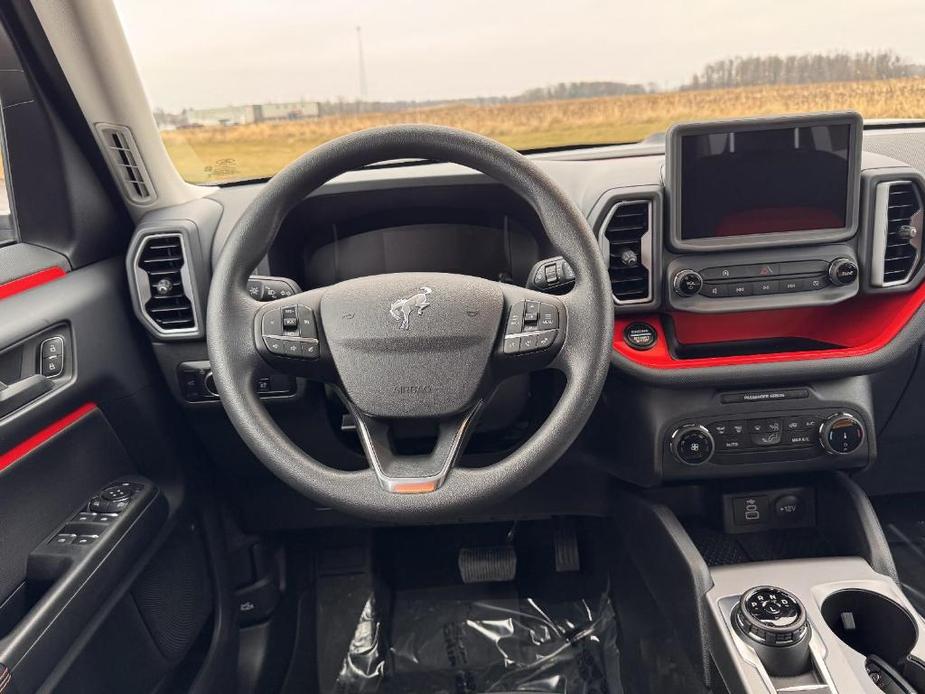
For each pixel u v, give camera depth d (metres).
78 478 1.17
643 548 1.40
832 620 1.22
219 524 1.51
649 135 1.51
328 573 1.74
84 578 1.02
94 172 1.33
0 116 1.18
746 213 1.25
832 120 1.20
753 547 1.39
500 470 0.90
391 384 0.94
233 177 1.51
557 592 1.69
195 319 1.31
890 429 1.53
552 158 1.51
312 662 1.56
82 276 1.26
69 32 1.20
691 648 1.19
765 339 1.45
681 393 1.33
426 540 1.76
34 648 0.92
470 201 1.38
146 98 1.35
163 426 1.38
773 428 1.32
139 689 1.15
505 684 1.49
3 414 0.99
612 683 1.48
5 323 1.03
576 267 0.94
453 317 0.94
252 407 0.95
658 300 1.29
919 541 1.63
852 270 1.27
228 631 1.44
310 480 0.92
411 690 1.50
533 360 0.96
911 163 1.38
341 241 1.43
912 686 1.10
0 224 1.24
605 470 1.44
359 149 0.92
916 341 1.28
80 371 1.17
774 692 1.03
